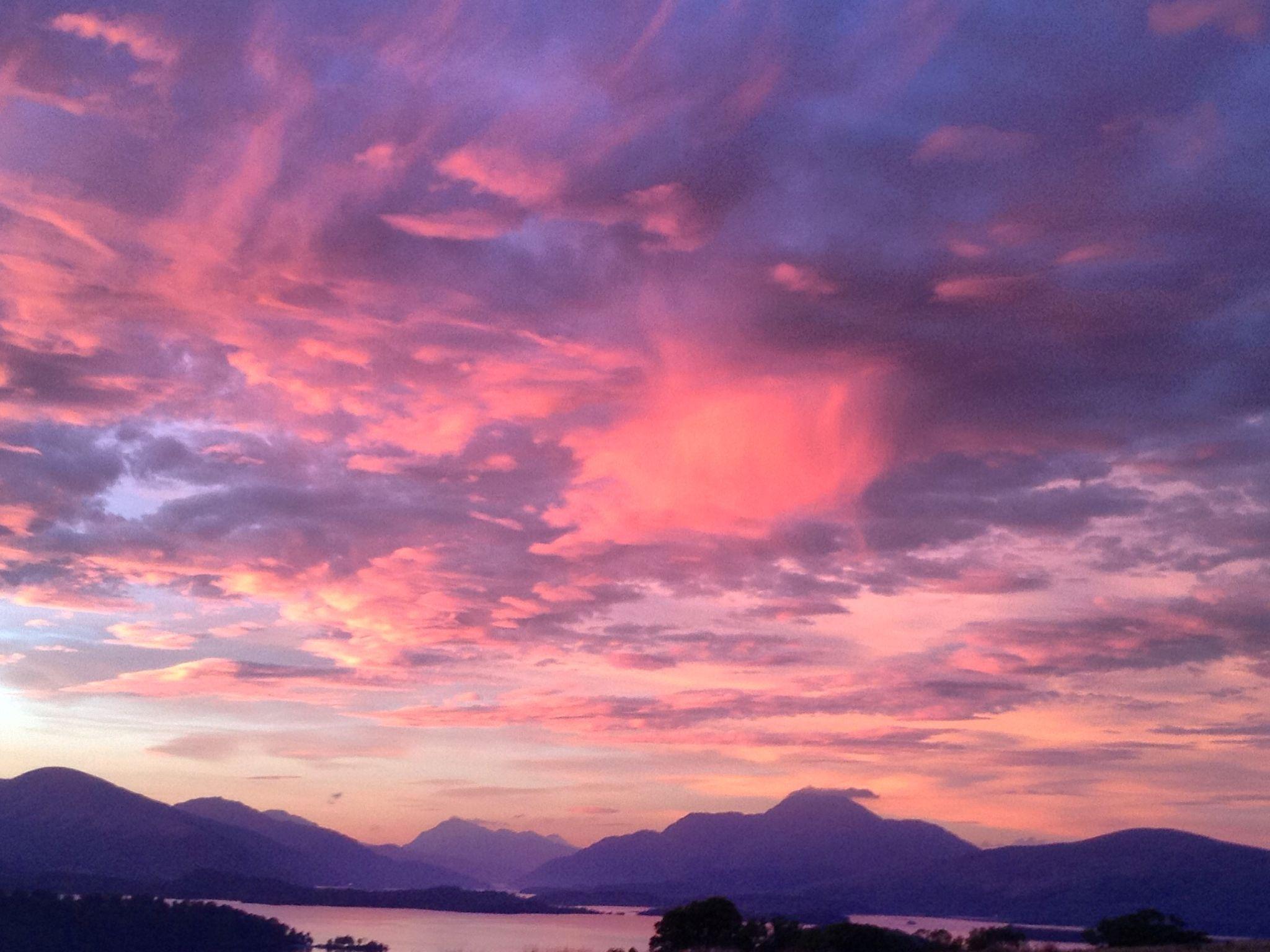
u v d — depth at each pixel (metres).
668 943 50.72
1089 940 49.59
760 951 49.31
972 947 47.34
